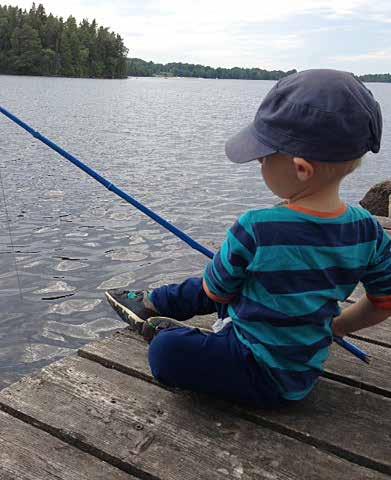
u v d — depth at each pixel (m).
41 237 7.50
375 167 17.11
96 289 5.66
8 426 1.93
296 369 1.90
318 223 1.75
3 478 1.71
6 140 19.44
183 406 2.05
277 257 1.75
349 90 1.65
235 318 1.90
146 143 21.19
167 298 2.34
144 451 1.82
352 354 2.41
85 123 29.11
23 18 103.94
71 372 2.24
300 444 1.89
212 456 1.82
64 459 1.80
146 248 7.07
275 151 1.71
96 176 2.47
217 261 1.86
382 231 1.92
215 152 18.78
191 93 87.25
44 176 12.58
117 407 2.03
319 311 1.82
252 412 2.01
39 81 89.62
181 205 9.99
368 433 1.94
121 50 121.19
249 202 10.52
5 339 4.58
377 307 2.02
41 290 5.59
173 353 1.96
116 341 2.46
